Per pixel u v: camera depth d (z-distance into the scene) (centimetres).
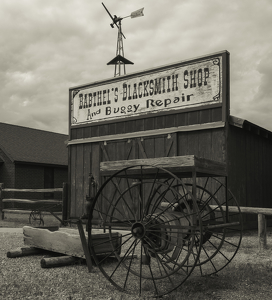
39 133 2584
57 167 2206
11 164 1998
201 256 746
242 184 1091
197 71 1080
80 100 1387
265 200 1260
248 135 1159
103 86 1317
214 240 934
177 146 1103
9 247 847
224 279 570
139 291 502
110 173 581
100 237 651
